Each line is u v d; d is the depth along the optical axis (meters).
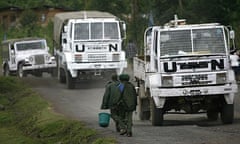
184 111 36.94
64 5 140.12
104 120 29.69
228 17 76.81
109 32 56.16
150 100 33.94
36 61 74.56
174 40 32.84
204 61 32.59
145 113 36.78
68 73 56.22
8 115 42.91
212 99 33.44
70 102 46.16
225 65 32.75
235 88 32.78
